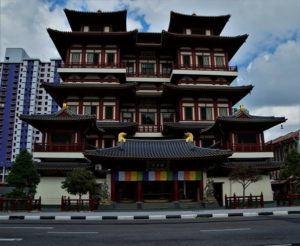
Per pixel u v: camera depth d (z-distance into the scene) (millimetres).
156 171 37000
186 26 60875
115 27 61500
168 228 17688
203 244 12359
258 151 46438
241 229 16703
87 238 14086
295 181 50062
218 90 53281
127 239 13734
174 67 57000
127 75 58812
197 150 37594
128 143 39094
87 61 56688
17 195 35188
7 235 15094
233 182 44531
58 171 43188
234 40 57625
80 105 53062
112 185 36625
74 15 57844
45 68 148875
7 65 146875
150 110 58312
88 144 49281
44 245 12359
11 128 138750
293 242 12586
